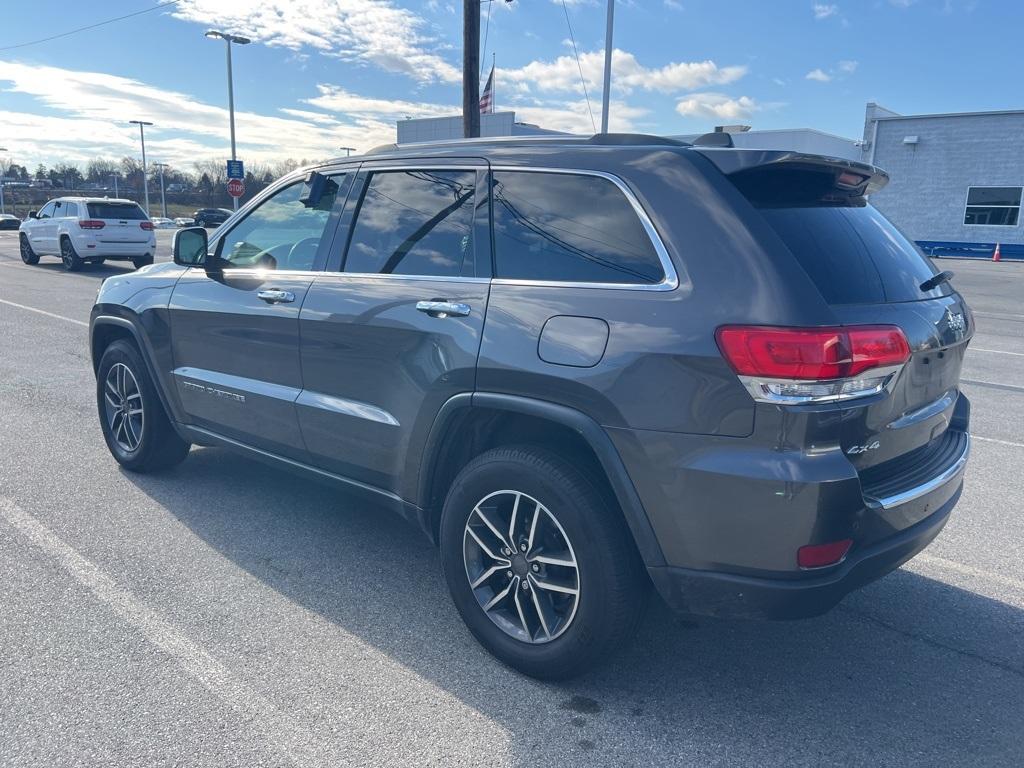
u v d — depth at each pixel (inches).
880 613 143.3
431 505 133.1
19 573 148.5
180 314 174.7
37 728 105.1
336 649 126.1
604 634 110.5
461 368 119.8
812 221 110.2
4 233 1726.1
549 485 111.2
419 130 1508.4
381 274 137.2
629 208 110.4
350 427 140.3
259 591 144.1
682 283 103.2
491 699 114.5
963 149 1332.4
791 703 115.8
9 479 197.2
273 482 199.6
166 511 179.5
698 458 100.0
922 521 114.1
